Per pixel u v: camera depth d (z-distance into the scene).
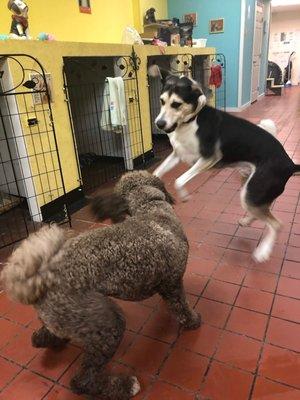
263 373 1.46
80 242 1.24
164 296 1.60
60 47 2.96
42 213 2.97
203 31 7.76
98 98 4.25
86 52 3.29
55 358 1.58
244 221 2.65
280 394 1.36
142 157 4.45
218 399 1.36
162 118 2.29
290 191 3.32
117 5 5.44
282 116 6.98
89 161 4.54
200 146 2.28
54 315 1.17
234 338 1.64
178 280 1.53
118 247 1.24
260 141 2.19
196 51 5.68
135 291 1.32
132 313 1.83
